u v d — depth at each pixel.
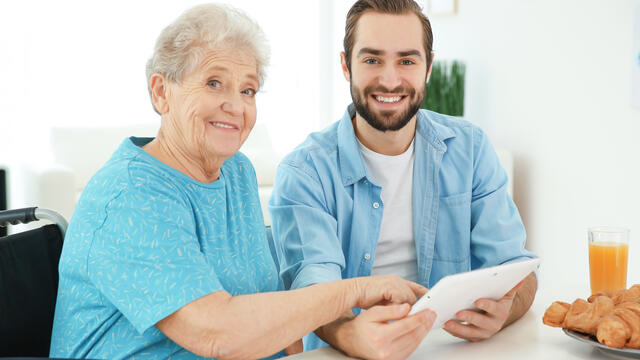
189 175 1.14
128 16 4.73
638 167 3.14
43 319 1.16
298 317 0.99
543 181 3.67
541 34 3.62
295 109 5.54
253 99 1.15
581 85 3.42
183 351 1.06
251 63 1.10
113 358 1.03
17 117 4.55
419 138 1.60
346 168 1.55
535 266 1.09
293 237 1.45
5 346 1.09
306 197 1.50
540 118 3.66
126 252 0.98
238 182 1.27
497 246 1.54
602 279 1.37
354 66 1.48
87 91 4.68
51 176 3.29
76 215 1.04
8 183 4.27
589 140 3.39
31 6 4.52
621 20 3.19
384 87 1.45
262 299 0.98
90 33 4.66
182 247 1.01
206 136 1.09
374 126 1.49
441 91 4.00
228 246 1.18
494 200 1.60
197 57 1.06
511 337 1.11
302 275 1.32
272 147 4.66
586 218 3.43
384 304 1.09
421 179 1.59
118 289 0.97
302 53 5.52
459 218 1.59
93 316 1.04
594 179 3.37
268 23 5.38
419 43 1.46
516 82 3.80
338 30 5.48
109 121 4.75
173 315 0.96
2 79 4.52
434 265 1.63
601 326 0.95
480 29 4.01
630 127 3.17
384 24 1.44
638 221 3.16
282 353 1.31
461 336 1.08
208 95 1.07
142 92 4.81
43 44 4.56
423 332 1.00
